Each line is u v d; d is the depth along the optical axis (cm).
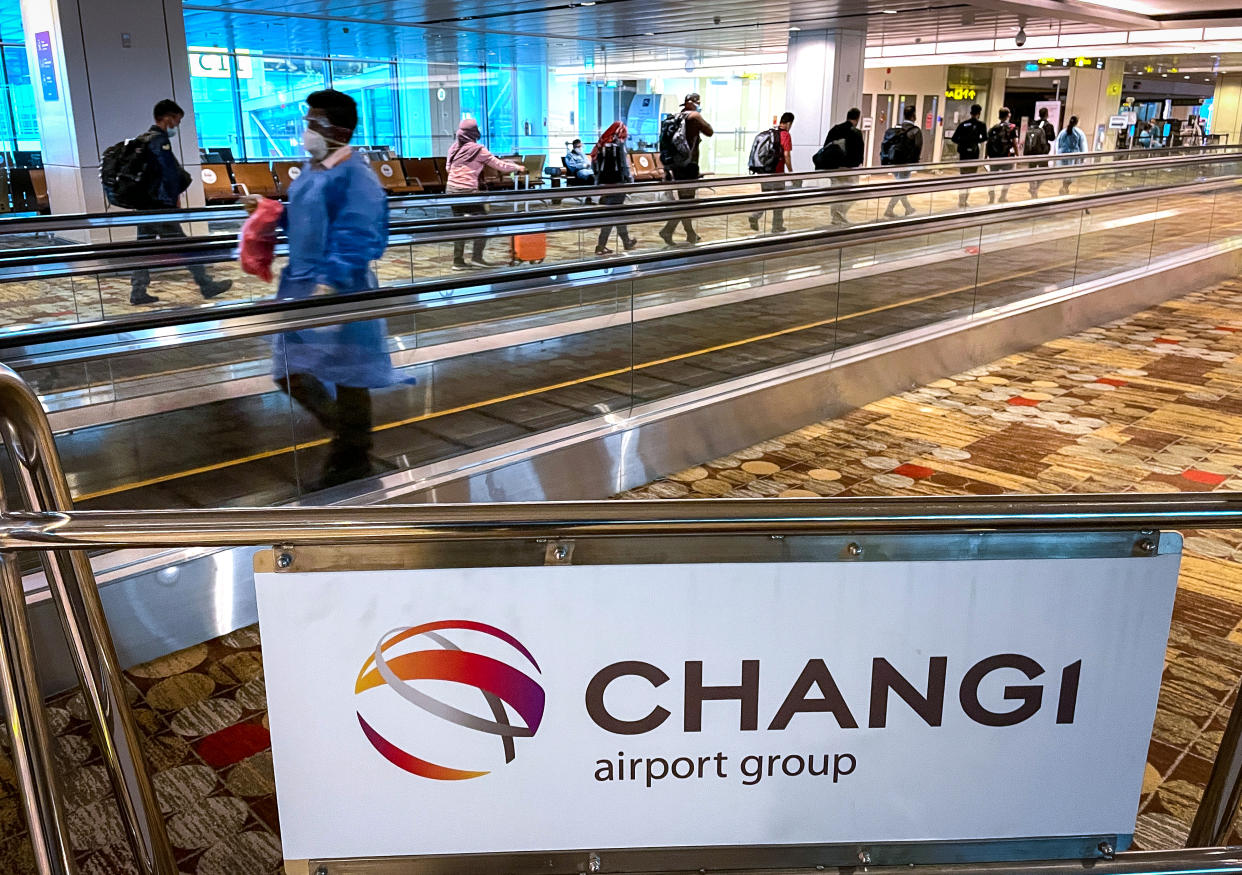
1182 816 252
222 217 782
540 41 1981
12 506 306
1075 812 178
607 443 471
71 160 954
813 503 155
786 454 531
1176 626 347
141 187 791
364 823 172
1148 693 172
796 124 1819
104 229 820
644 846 175
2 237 739
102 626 176
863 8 1494
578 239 881
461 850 174
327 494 398
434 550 158
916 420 587
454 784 170
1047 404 618
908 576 164
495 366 441
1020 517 156
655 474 497
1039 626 168
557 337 461
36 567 309
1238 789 187
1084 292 827
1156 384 662
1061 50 2162
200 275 655
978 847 180
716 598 163
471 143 962
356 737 167
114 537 146
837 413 597
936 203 1264
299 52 1833
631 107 2419
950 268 693
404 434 417
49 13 916
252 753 282
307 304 379
